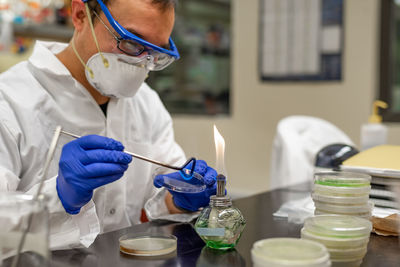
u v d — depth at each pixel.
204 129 4.17
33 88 1.26
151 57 1.14
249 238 0.92
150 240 0.88
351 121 3.27
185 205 1.13
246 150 3.83
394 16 3.13
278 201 1.31
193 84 4.64
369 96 3.18
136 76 1.21
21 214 0.63
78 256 0.81
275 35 3.56
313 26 3.37
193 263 0.76
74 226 0.93
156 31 1.12
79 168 0.90
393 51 3.15
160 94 4.61
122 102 1.41
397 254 0.82
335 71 3.30
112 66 1.18
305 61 3.43
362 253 0.77
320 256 0.63
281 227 1.01
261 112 3.72
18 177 1.18
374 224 0.95
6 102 1.22
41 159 1.22
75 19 1.23
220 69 4.48
